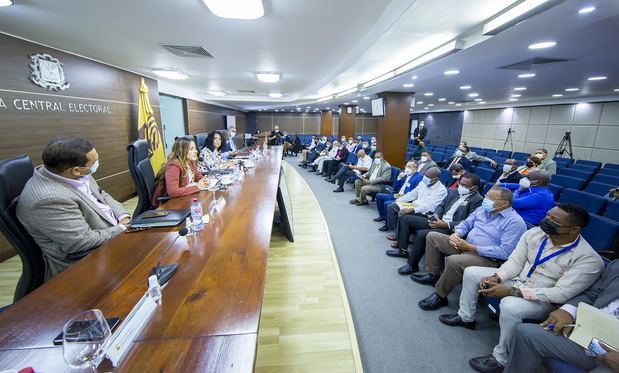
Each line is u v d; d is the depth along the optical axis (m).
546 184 2.79
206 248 1.30
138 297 0.94
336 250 3.16
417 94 8.51
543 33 2.69
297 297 2.15
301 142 14.30
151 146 5.30
